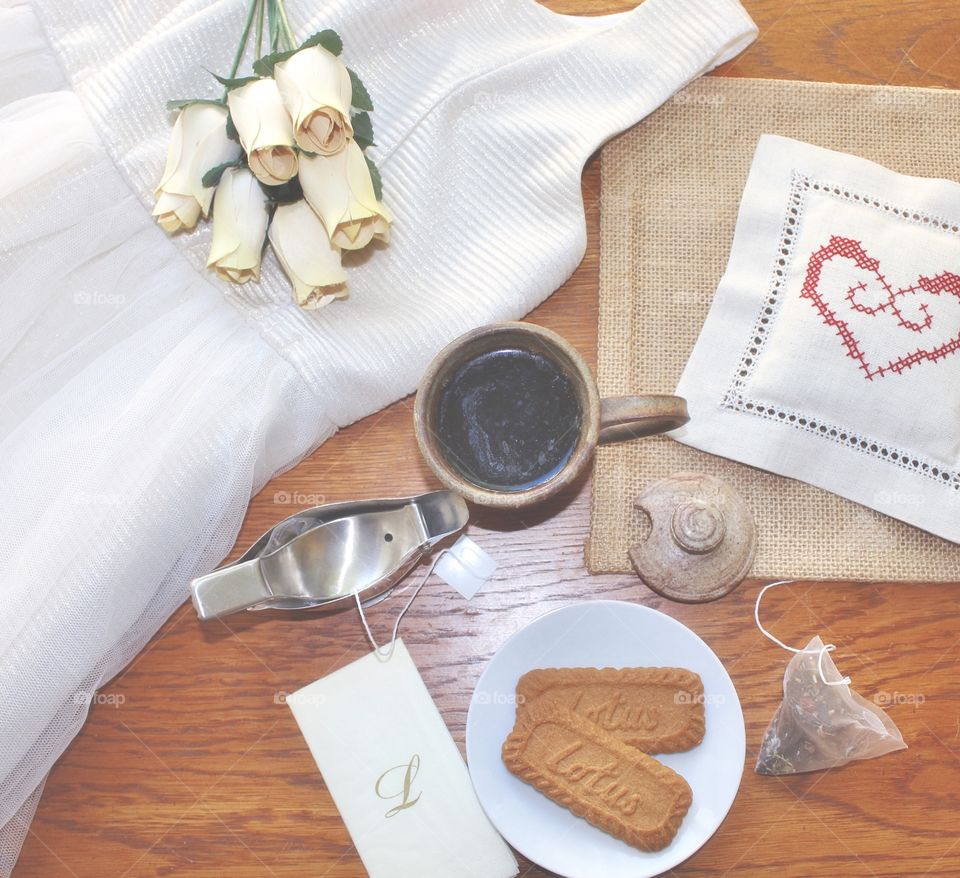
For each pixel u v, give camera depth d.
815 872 0.40
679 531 0.40
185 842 0.41
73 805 0.41
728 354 0.43
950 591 0.42
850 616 0.42
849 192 0.43
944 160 0.45
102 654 0.40
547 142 0.44
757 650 0.41
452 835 0.40
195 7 0.41
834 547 0.42
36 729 0.39
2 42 0.41
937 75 0.46
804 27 0.46
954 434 0.41
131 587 0.40
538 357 0.38
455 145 0.44
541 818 0.39
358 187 0.38
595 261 0.45
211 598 0.38
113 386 0.41
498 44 0.45
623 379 0.43
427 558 0.42
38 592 0.39
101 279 0.42
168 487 0.40
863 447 0.42
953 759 0.41
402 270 0.44
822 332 0.41
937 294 0.42
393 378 0.42
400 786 0.40
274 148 0.36
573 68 0.44
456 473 0.36
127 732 0.41
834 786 0.40
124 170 0.41
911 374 0.41
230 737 0.41
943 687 0.41
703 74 0.46
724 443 0.42
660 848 0.38
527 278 0.43
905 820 0.40
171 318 0.42
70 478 0.40
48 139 0.40
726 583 0.40
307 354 0.42
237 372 0.41
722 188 0.45
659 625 0.39
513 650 0.39
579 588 0.42
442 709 0.41
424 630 0.42
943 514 0.41
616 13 0.46
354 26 0.43
